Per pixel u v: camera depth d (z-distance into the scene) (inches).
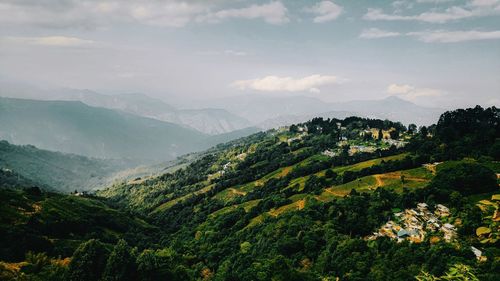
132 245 7790.4
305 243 5659.5
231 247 6934.1
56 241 6274.6
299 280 4608.8
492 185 6274.6
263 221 7682.1
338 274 4707.2
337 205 6820.9
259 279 4835.1
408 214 6013.8
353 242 5123.0
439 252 4421.8
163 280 4884.4
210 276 5821.9
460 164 6983.3
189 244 7869.1
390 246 5039.4
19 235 5679.1
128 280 4458.7
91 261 4416.8
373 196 6870.1
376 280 4232.3
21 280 4338.1
